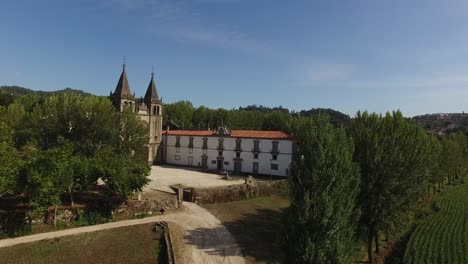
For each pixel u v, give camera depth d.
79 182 41.44
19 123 64.31
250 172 78.19
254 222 46.56
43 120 59.94
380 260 42.34
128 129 64.81
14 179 35.97
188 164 88.62
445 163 83.81
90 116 60.75
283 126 112.56
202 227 42.47
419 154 40.84
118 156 50.03
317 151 29.44
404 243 48.34
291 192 30.23
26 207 39.59
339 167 29.44
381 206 38.16
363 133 39.75
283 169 73.75
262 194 61.03
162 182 62.47
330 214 28.02
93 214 41.72
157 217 44.53
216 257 35.09
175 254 34.78
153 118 90.06
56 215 39.38
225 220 45.94
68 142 55.03
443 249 44.47
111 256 34.19
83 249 34.56
